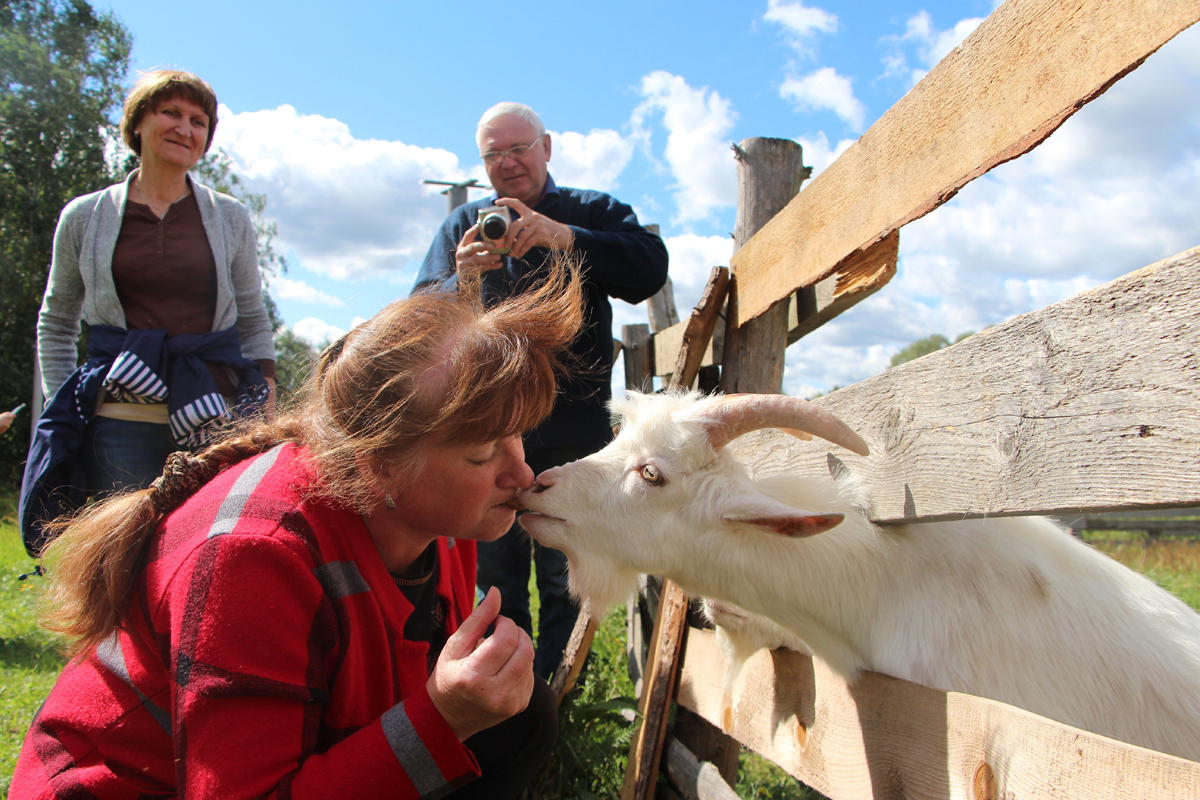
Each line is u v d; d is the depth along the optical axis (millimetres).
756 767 3438
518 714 1777
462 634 1315
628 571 2242
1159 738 1726
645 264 3480
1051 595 1834
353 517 1470
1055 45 1407
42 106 24672
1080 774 1221
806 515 1877
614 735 2975
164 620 1302
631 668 4031
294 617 1301
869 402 1957
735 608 2367
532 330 1447
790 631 2129
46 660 3846
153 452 3074
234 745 1198
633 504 2150
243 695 1223
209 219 3271
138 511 1415
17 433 22000
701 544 2102
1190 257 1047
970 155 1646
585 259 3330
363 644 1426
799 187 3352
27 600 4836
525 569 3461
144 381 2939
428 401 1331
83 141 25484
